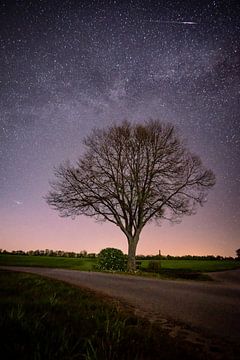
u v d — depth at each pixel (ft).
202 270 94.79
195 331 22.35
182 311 29.40
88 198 89.25
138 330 20.52
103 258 87.04
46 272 67.05
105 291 41.01
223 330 23.00
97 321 20.95
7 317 18.66
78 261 113.80
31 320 18.93
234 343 19.85
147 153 92.43
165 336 20.10
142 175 92.12
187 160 92.63
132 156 92.27
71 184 90.63
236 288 52.21
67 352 14.62
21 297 28.73
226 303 34.91
